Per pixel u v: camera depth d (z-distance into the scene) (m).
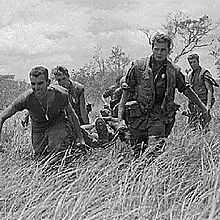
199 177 6.36
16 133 10.02
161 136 8.10
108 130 9.13
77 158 7.89
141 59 8.17
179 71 8.18
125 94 8.34
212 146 7.75
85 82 32.66
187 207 5.04
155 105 8.20
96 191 5.86
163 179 6.12
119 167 7.39
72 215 5.00
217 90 21.09
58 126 8.01
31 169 7.07
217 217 4.54
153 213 5.39
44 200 5.62
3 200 6.12
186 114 11.27
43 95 7.58
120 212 5.32
